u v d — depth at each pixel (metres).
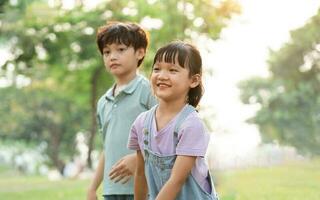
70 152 47.94
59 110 42.84
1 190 15.23
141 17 19.98
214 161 17.16
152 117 3.62
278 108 38.53
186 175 3.47
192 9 17.94
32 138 45.91
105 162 4.44
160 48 3.58
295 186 11.09
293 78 38.34
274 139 38.34
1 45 20.11
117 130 4.37
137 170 3.81
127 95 4.38
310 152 25.67
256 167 16.59
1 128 44.50
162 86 3.53
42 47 20.77
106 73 24.31
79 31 20.98
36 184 17.53
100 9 20.94
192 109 3.57
